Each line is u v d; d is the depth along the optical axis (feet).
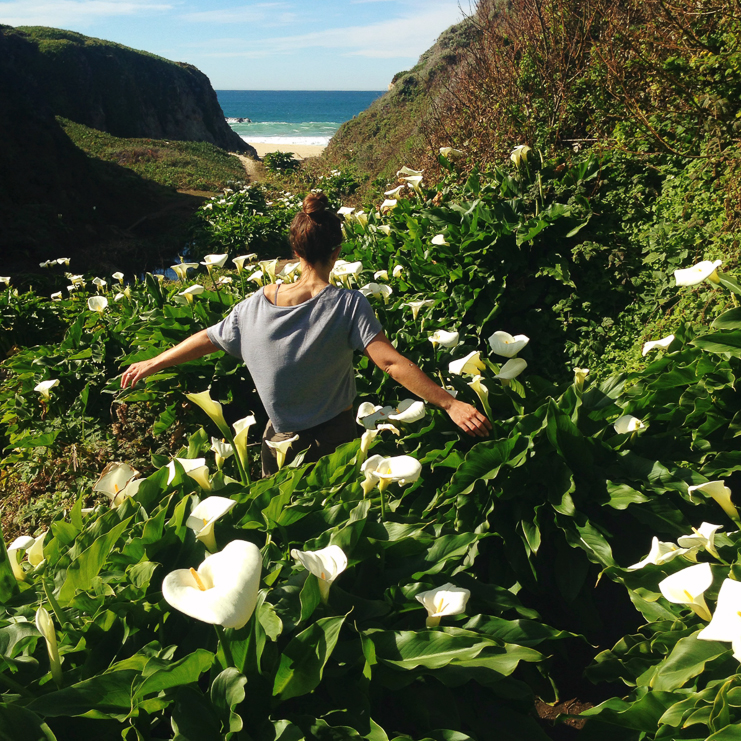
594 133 23.95
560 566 9.00
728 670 6.14
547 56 27.63
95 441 15.64
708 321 13.79
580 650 8.93
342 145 108.37
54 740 5.37
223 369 14.84
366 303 9.16
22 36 166.20
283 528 8.08
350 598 7.15
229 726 5.68
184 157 119.03
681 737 5.82
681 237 16.69
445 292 17.70
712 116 18.70
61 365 17.67
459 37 76.84
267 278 18.33
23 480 15.83
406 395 14.16
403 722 6.89
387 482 7.85
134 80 177.27
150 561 7.41
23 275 44.70
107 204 78.13
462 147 30.96
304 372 9.25
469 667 6.70
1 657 6.23
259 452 13.98
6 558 7.50
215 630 6.31
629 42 22.94
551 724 8.02
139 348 16.80
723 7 18.70
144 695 5.89
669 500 9.00
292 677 6.05
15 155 65.57
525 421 9.50
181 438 14.73
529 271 18.07
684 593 5.86
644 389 10.50
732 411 9.70
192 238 67.77
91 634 6.59
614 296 17.37
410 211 21.76
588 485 9.28
